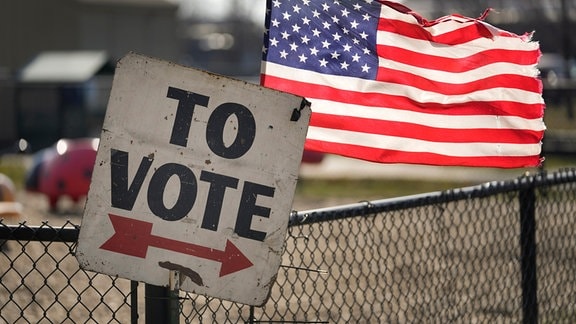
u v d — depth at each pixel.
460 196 6.00
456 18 5.68
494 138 5.65
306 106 4.04
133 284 4.55
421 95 5.57
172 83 3.97
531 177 6.57
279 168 4.03
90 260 3.90
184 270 3.95
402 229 9.88
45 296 8.44
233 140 4.01
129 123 3.94
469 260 8.40
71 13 45.53
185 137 3.98
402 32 5.53
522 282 6.59
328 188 21.64
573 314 7.68
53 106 33.59
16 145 33.16
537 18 37.19
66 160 18.53
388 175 23.45
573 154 24.47
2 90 34.38
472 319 7.35
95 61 34.88
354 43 5.48
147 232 3.94
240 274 4.00
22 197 20.67
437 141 5.60
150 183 3.94
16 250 10.41
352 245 9.50
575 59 39.72
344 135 5.48
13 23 44.97
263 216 4.02
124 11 47.16
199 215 3.97
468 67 5.64
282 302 7.97
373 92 5.50
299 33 5.43
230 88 4.01
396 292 7.97
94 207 3.90
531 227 6.59
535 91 5.70
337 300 7.97
